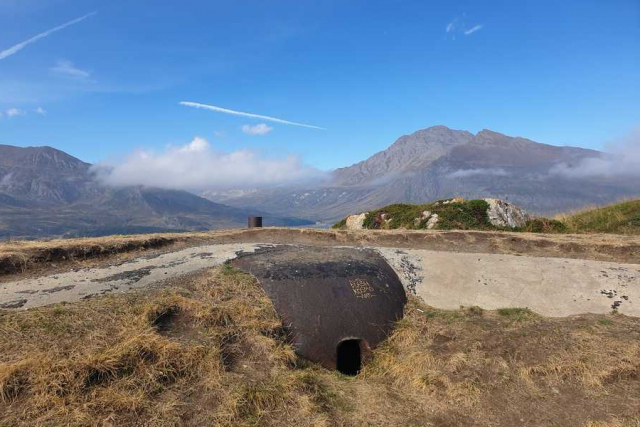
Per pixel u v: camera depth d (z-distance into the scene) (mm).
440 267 9047
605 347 6047
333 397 5055
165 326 5625
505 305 7906
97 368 4477
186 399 4504
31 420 3854
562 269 8742
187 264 8289
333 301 6840
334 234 11906
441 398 5215
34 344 4719
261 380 4988
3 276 7109
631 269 8562
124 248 9188
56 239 9625
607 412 4805
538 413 4871
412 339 6773
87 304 5777
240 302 6461
